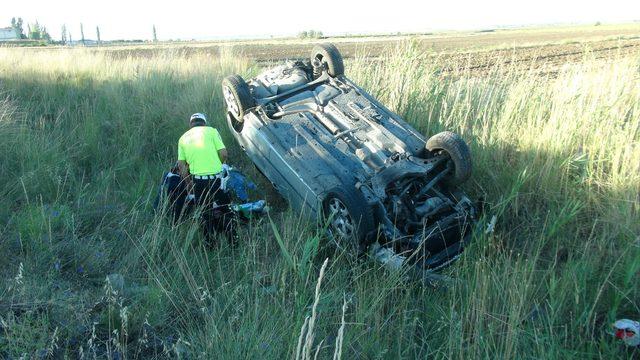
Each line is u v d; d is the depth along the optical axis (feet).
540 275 15.11
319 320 12.92
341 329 8.92
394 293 14.34
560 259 16.43
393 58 28.32
